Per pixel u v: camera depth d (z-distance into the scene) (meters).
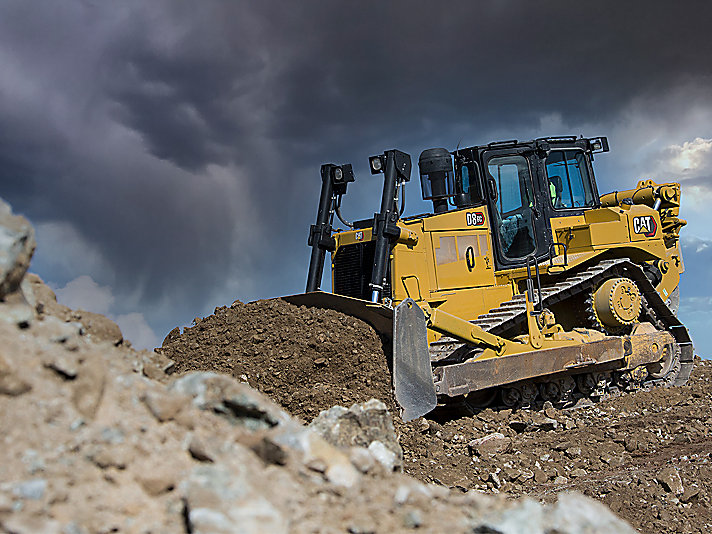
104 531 2.64
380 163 10.30
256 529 2.65
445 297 10.61
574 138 12.03
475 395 10.22
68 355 3.26
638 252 12.26
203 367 8.45
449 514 3.21
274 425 3.49
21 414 2.92
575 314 12.19
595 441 8.48
